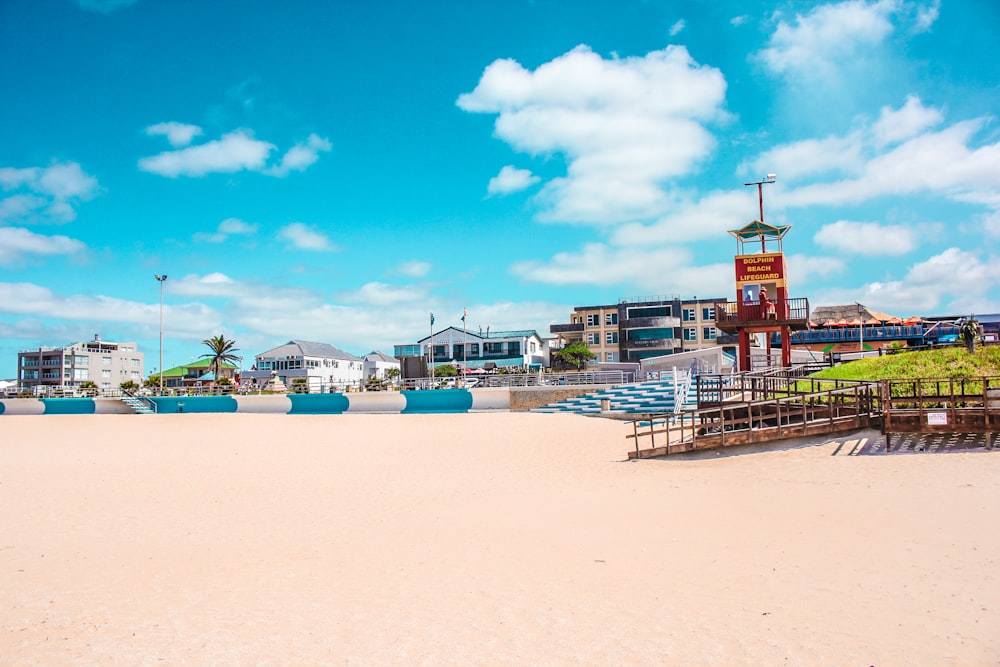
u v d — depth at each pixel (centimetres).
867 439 2034
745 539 1152
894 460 1798
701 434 2495
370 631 791
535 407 4084
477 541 1227
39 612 897
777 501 1473
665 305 8062
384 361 10981
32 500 1780
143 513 1603
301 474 2170
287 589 975
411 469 2244
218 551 1232
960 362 2636
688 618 787
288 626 818
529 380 4903
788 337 3222
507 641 742
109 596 966
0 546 1298
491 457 2481
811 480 1694
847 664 640
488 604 871
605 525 1312
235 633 798
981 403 2048
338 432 3500
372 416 4278
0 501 1769
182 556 1199
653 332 7944
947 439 1942
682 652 689
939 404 2059
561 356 7962
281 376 9644
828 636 712
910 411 1894
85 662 721
